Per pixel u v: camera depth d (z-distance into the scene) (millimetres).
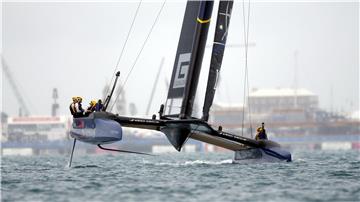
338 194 61344
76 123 87750
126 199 59031
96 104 87062
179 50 84000
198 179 74750
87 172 87812
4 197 61031
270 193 62469
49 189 66250
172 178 76188
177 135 85812
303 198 59094
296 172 83438
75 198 59844
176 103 83875
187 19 83750
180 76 83625
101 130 83938
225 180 73500
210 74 87250
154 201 57906
